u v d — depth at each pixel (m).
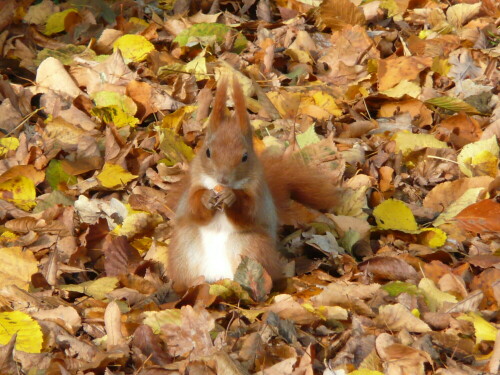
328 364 6.56
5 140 9.85
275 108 11.03
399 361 6.52
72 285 7.63
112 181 9.34
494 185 9.53
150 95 10.82
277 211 8.59
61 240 8.28
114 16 13.05
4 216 8.77
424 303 7.48
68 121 10.30
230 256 7.52
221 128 7.34
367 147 10.52
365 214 9.13
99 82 11.16
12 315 6.84
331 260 8.27
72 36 12.47
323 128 10.83
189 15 13.65
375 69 12.13
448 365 6.59
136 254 8.04
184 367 6.30
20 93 10.72
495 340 6.70
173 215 8.74
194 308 7.12
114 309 6.77
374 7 13.88
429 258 8.49
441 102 11.26
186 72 11.49
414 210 9.36
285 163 9.12
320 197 9.08
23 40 11.98
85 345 6.70
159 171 9.55
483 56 12.80
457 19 14.16
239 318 7.11
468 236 8.98
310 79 12.05
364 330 7.00
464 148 10.24
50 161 9.55
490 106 11.76
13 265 7.72
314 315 7.07
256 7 14.05
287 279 7.84
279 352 6.59
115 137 9.78
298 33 12.71
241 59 12.22
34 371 6.33
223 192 7.20
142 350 6.61
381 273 8.06
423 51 13.00
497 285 7.67
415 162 10.41
